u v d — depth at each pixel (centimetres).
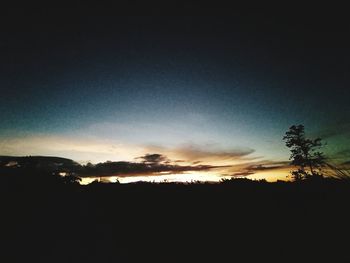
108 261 623
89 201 1152
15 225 797
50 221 873
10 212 875
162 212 1018
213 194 1270
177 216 974
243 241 693
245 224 823
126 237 774
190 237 761
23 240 715
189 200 1167
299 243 616
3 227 771
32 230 786
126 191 1336
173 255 652
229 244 689
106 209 1059
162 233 807
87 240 748
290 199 977
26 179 1177
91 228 847
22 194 1042
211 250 665
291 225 726
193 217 948
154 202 1148
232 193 1252
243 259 592
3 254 631
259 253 608
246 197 1159
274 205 970
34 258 628
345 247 556
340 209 721
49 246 698
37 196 1066
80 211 1007
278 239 662
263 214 891
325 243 589
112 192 1322
